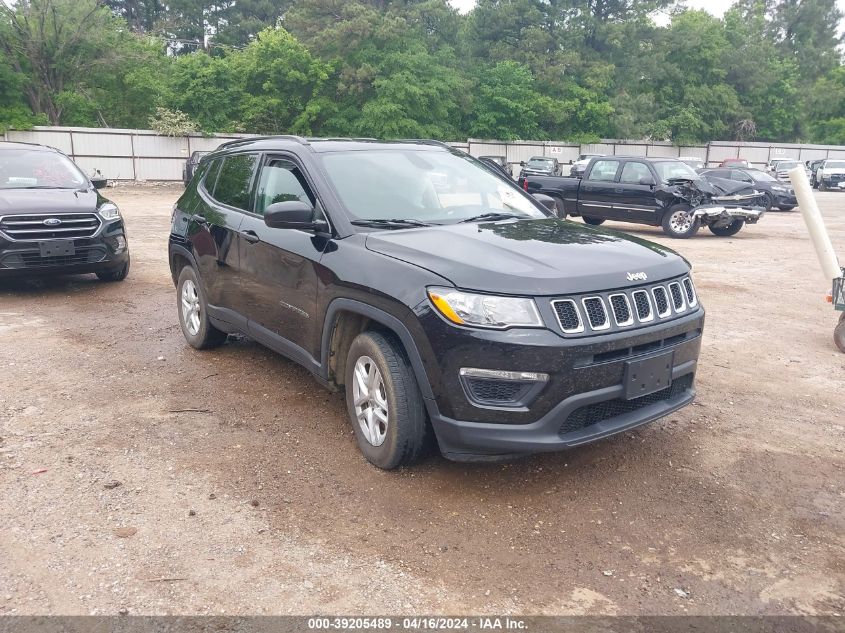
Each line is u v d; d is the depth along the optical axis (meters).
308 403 4.93
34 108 35.94
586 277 3.49
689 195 15.39
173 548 3.18
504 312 3.33
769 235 16.59
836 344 6.65
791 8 70.62
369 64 39.28
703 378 5.70
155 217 18.09
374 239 3.97
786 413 4.96
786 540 3.34
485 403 3.39
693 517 3.52
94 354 6.02
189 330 6.18
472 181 4.98
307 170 4.55
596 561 3.14
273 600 2.84
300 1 44.78
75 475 3.85
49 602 2.81
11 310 7.57
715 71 51.34
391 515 3.48
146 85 38.16
